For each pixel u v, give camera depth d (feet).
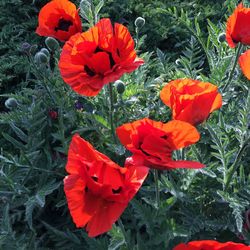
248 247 3.01
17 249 4.26
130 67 3.89
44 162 4.91
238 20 4.43
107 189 3.08
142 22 5.56
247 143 4.07
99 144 4.81
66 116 5.01
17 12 7.77
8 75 6.80
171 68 5.95
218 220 4.24
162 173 4.62
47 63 5.27
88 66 3.84
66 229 4.71
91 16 5.25
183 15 6.21
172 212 4.36
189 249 3.05
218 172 4.51
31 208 4.26
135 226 4.41
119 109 5.03
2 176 4.52
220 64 5.28
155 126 3.25
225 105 5.09
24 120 4.77
